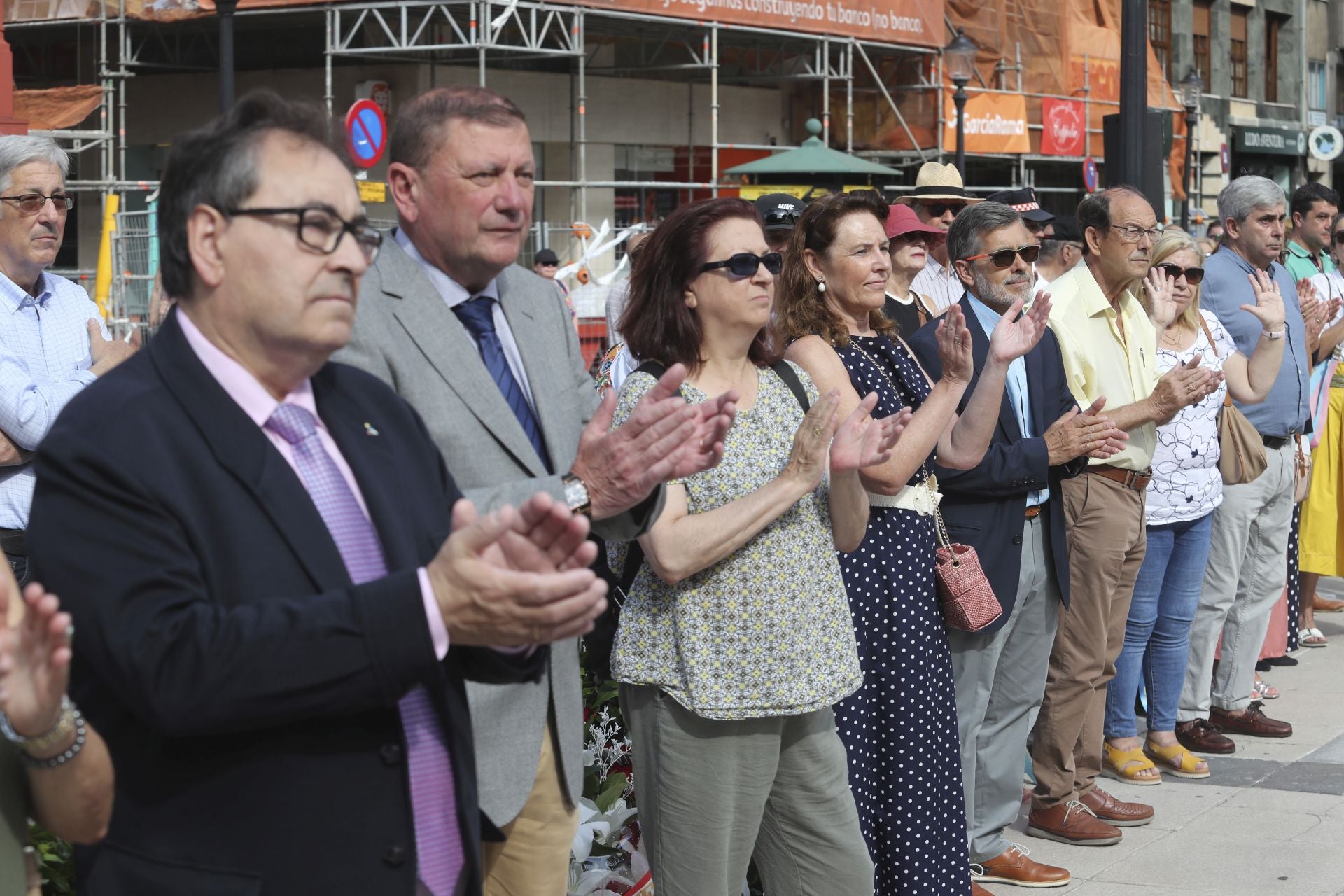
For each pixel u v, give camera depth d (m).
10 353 4.12
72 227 20.67
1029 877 4.80
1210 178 33.09
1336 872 4.88
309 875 1.88
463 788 2.08
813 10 20.08
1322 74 38.72
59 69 20.62
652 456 2.45
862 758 3.86
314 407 2.08
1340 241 8.32
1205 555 6.02
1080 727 5.23
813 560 3.23
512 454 2.80
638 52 20.50
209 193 1.89
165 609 1.78
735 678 3.12
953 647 4.62
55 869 3.05
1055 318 5.30
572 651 2.90
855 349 4.02
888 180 23.38
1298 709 6.96
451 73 18.77
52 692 1.66
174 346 1.94
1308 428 7.12
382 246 2.81
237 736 1.87
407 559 2.04
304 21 17.61
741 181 17.83
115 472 1.80
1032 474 4.46
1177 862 5.01
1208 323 6.35
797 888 3.36
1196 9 32.81
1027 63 24.78
